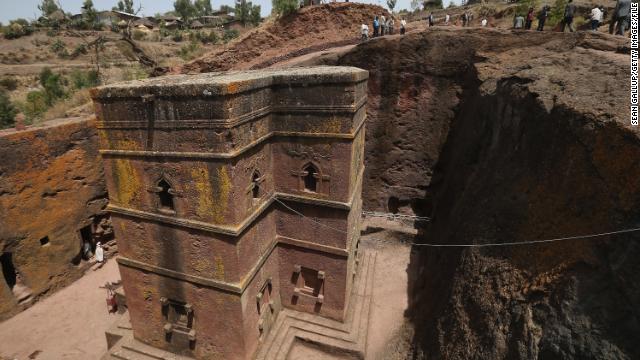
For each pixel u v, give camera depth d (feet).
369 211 73.05
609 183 23.91
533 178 33.30
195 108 28.25
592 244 23.62
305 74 33.81
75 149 55.88
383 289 54.19
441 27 64.64
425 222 69.36
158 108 29.48
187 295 35.47
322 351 41.16
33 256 51.42
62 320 49.19
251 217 33.45
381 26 86.53
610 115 26.07
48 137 51.93
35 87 152.97
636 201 21.30
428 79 65.77
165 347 39.17
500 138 43.50
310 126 35.50
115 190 34.78
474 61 61.77
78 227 57.67
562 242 26.35
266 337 40.65
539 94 36.29
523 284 28.30
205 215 31.58
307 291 43.83
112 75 138.82
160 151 31.04
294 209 39.68
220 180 29.78
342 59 69.51
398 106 68.13
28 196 50.01
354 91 33.17
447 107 66.33
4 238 47.62
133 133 31.45
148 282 36.94
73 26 246.06
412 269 59.16
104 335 46.73
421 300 47.16
